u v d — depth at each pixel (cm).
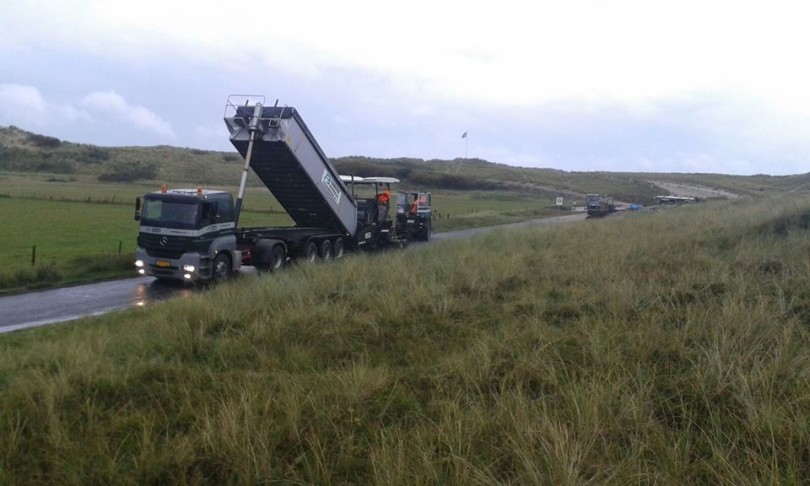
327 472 484
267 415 578
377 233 2538
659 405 565
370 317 899
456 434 520
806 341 670
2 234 3288
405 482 456
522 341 742
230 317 957
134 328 982
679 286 920
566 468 444
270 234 2036
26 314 1412
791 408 517
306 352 777
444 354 746
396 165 12625
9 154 11331
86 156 11731
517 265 1212
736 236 1416
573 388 580
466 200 8825
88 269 2027
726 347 639
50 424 565
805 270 926
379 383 640
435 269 1266
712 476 456
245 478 478
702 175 15300
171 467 502
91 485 485
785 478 438
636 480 446
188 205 1725
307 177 2027
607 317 809
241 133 1886
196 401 628
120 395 658
